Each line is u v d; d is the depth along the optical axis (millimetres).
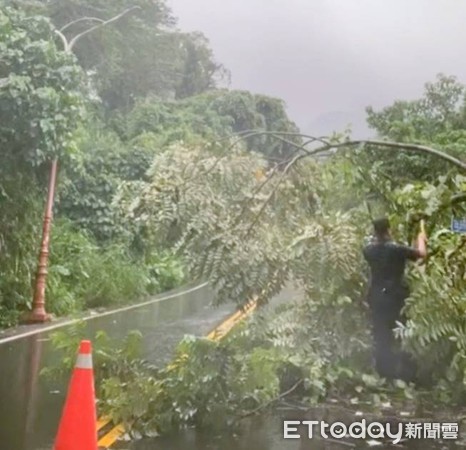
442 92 16047
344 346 7590
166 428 6113
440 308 6715
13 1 21062
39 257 14102
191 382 6176
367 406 6930
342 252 7027
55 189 14703
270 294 6789
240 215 6730
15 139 12609
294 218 7082
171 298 20500
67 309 15430
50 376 6895
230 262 6523
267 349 6848
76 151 14188
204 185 6746
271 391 6691
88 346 4902
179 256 6828
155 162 6945
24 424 6293
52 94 12477
